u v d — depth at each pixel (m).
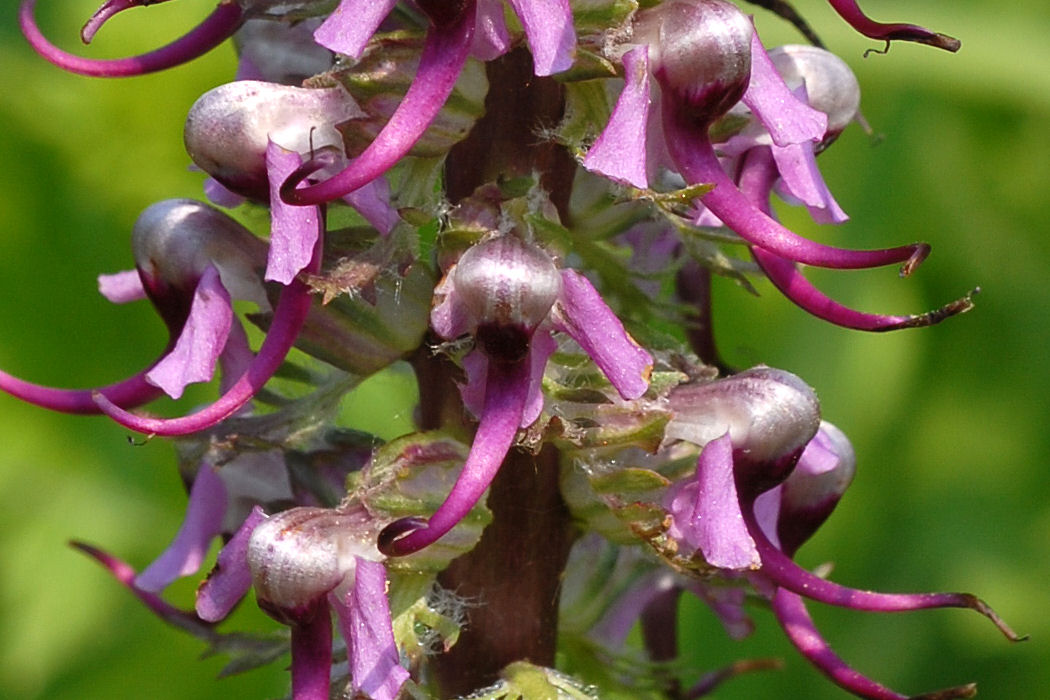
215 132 0.14
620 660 0.15
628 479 0.14
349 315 0.14
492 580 0.14
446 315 0.13
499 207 0.14
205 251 0.14
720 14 0.13
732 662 0.19
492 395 0.13
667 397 0.14
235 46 0.15
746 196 0.14
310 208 0.13
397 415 0.16
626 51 0.13
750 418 0.14
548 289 0.13
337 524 0.14
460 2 0.13
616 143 0.13
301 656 0.14
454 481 0.14
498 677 0.14
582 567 0.15
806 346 0.19
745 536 0.13
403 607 0.14
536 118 0.14
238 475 0.15
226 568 0.14
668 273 0.14
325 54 0.14
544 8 0.13
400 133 0.13
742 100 0.13
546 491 0.14
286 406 0.14
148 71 0.14
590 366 0.14
